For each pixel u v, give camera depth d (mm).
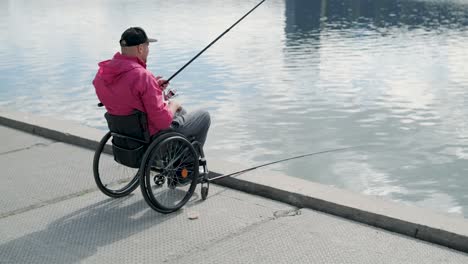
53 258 3793
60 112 11312
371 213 4203
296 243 3943
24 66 16016
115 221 4340
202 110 4758
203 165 4699
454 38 21547
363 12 31375
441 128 10258
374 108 11617
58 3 38781
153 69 15523
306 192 4586
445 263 3666
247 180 4891
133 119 4270
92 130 6469
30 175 5348
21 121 6910
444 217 4094
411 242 3947
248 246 3912
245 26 25547
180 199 4723
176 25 25625
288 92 12953
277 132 9953
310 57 17516
